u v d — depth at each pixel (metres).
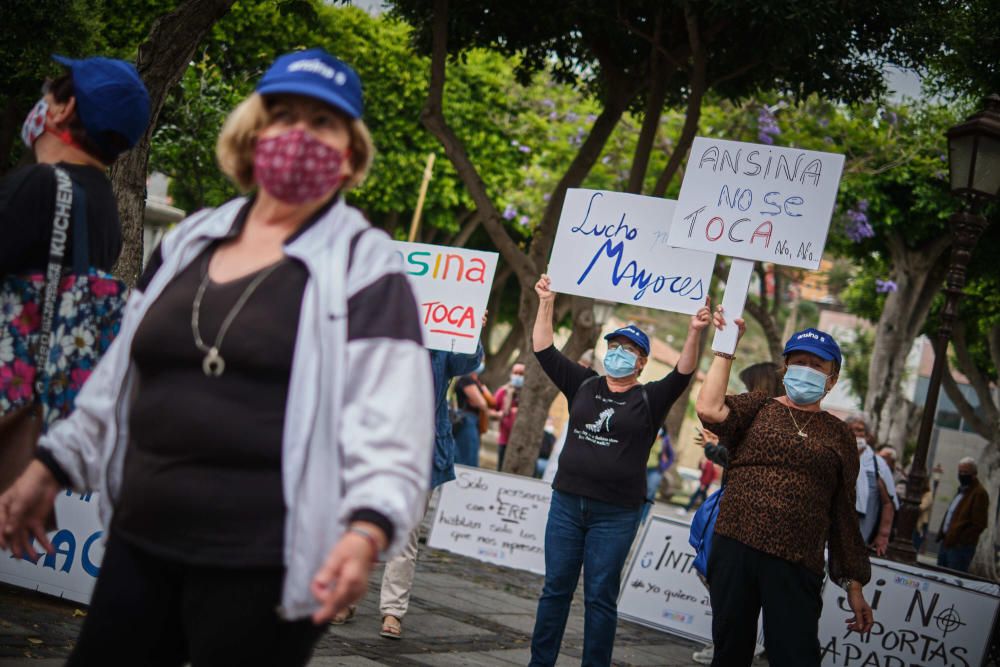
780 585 4.77
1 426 2.90
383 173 26.73
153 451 2.24
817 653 4.78
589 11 11.71
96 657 2.29
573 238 6.62
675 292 6.31
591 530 5.66
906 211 24.22
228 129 2.41
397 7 12.87
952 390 28.30
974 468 15.02
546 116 27.70
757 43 11.71
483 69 27.19
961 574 9.08
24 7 11.15
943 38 12.09
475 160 27.14
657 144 24.75
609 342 5.83
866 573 4.91
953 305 9.33
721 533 4.92
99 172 3.16
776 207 6.05
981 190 9.15
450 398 15.04
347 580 2.01
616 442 5.66
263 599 2.17
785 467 4.85
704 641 8.82
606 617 5.61
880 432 25.33
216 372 2.20
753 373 7.07
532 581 10.29
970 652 7.86
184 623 2.24
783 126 22.86
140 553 2.26
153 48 7.02
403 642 6.32
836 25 10.76
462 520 10.88
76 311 2.98
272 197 2.29
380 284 2.25
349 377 2.19
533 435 12.80
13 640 4.72
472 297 7.00
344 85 2.33
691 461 52.50
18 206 2.89
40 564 5.65
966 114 15.80
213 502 2.17
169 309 2.28
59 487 2.47
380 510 2.07
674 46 12.47
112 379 2.38
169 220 28.12
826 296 47.41
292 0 10.28
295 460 2.16
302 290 2.23
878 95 12.45
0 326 2.95
